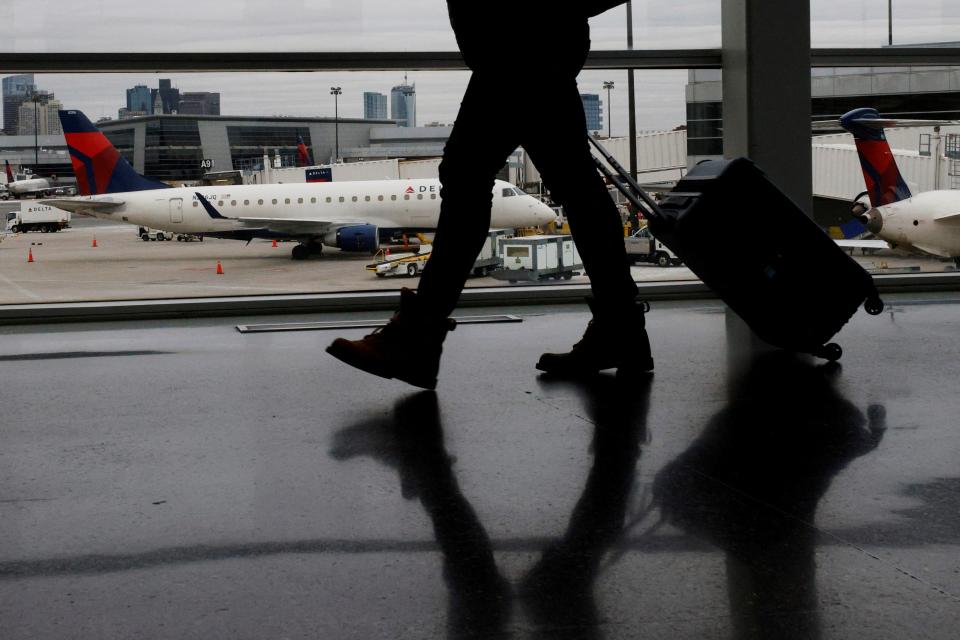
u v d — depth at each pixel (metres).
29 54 4.86
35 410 2.67
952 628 1.17
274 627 1.20
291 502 1.77
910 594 1.28
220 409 2.67
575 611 1.24
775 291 3.19
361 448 2.21
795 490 1.82
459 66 5.25
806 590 1.30
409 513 1.70
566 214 3.08
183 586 1.35
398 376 2.82
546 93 2.77
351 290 5.36
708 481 1.89
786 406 2.61
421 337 2.81
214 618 1.23
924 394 2.73
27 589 1.34
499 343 3.90
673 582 1.34
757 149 5.05
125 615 1.24
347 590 1.33
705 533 1.56
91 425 2.48
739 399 2.72
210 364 3.45
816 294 3.20
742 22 5.02
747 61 5.00
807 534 1.55
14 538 1.58
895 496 1.76
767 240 3.13
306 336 4.18
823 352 3.29
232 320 4.77
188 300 4.87
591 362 3.13
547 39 2.73
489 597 1.29
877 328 4.10
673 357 3.50
